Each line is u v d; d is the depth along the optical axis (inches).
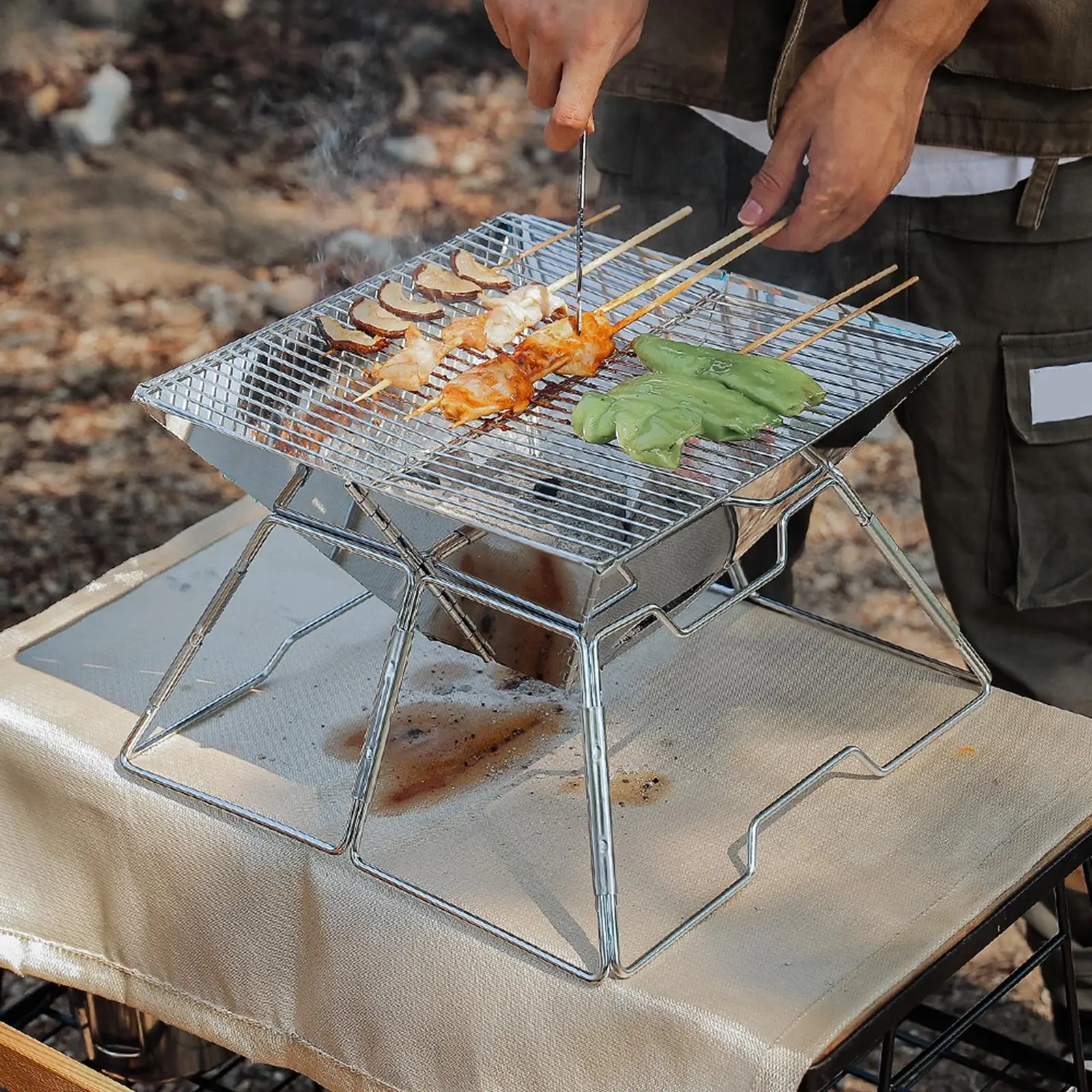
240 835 65.7
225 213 184.5
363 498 60.0
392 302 75.3
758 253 96.2
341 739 72.2
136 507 145.1
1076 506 89.1
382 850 65.4
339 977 63.7
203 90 201.3
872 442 154.8
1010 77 79.7
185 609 81.0
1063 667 93.7
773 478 63.4
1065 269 84.7
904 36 75.8
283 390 67.2
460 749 72.1
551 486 61.4
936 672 76.9
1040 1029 102.4
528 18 72.7
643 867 64.7
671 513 58.5
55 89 200.1
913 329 72.9
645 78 89.3
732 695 76.0
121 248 178.5
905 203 86.8
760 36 86.2
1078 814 67.2
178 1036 79.7
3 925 72.3
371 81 203.0
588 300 80.2
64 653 76.8
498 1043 60.0
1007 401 87.6
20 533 141.1
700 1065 55.7
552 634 60.6
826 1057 54.3
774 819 67.6
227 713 73.5
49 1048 69.6
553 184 187.9
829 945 60.0
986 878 63.4
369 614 81.7
